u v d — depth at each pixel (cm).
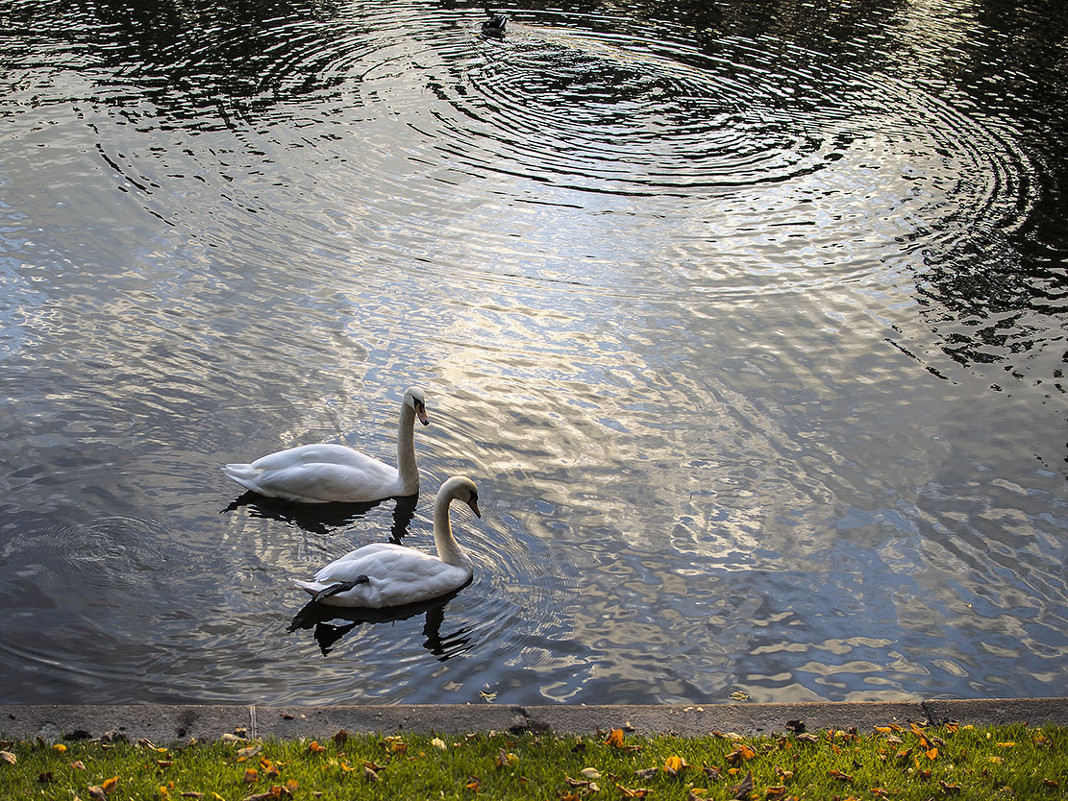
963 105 2452
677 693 864
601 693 857
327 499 1089
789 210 1888
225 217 1705
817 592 1002
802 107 2386
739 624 953
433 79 2397
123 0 2772
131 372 1266
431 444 1198
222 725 728
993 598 1014
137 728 719
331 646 891
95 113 2061
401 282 1556
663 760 710
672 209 1869
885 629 961
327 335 1398
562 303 1534
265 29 2644
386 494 1106
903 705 802
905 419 1309
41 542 976
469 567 1002
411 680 856
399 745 708
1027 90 2578
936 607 995
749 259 1708
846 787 697
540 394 1307
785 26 2989
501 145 2083
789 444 1245
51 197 1716
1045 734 771
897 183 2019
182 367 1290
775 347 1455
